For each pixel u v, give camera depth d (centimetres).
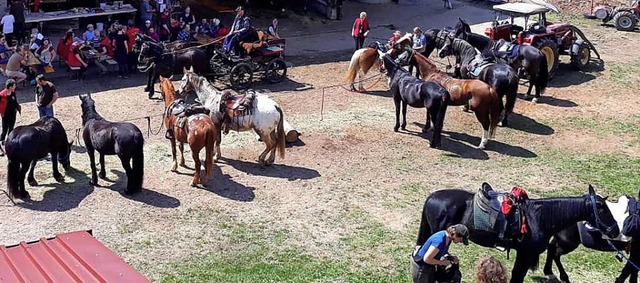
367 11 3369
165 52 2270
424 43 2498
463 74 2219
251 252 1450
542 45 2509
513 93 2092
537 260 1249
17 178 1603
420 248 1186
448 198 1277
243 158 1869
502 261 1438
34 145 1591
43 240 1080
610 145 2045
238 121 1781
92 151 1675
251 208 1623
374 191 1725
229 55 2348
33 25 2688
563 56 2827
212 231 1523
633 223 1219
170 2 2867
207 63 2311
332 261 1427
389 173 1822
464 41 2281
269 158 1822
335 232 1538
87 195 1652
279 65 2428
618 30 3148
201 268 1387
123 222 1542
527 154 1966
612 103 2364
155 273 1363
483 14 3372
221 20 3053
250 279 1350
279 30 3039
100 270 975
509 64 2348
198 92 1847
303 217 1594
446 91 1941
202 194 1677
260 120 1769
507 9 2677
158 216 1572
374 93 2395
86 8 2772
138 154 1625
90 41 2525
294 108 2233
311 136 2022
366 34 2741
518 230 1220
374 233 1539
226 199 1658
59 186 1689
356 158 1900
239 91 2353
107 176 1745
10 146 1579
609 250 1274
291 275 1368
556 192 1752
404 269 1405
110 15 2772
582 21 3275
